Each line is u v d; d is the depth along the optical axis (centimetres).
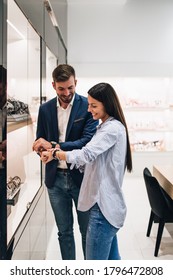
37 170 262
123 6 589
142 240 324
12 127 187
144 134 605
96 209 175
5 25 143
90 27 593
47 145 187
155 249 288
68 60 598
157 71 595
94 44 595
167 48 598
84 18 591
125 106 598
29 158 237
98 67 596
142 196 483
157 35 595
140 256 288
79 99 205
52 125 207
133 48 597
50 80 325
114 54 597
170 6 590
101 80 599
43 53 267
